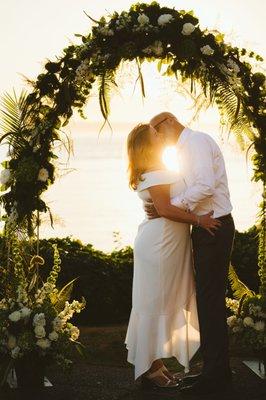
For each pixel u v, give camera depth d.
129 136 4.89
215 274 4.84
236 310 5.32
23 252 5.03
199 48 4.98
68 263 6.65
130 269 6.79
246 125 5.22
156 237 4.89
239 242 7.08
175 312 4.99
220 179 4.86
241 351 5.82
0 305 4.93
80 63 4.92
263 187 5.31
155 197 4.79
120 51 4.88
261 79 5.12
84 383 5.04
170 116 4.93
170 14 5.00
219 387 4.84
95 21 4.98
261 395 4.77
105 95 4.93
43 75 4.94
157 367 4.99
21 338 4.70
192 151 4.78
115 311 6.71
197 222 4.75
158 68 5.07
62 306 5.16
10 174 4.95
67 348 4.84
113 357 5.73
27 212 4.91
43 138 4.95
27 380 4.85
